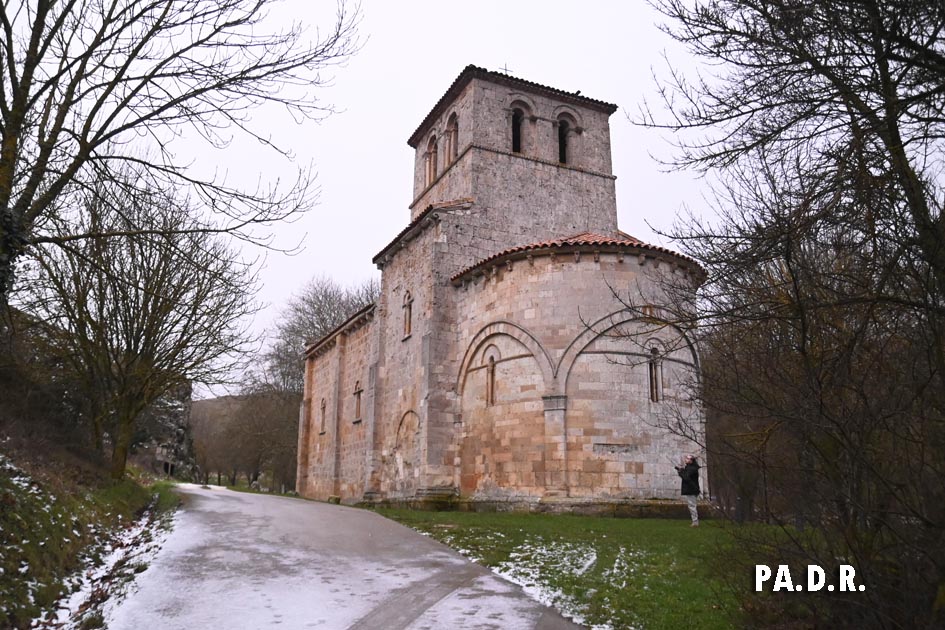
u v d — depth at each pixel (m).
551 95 30.61
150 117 11.01
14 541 9.86
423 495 24.23
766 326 7.98
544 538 14.75
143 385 21.61
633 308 10.62
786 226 7.18
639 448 21.33
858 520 6.52
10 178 9.96
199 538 14.22
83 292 20.00
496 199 28.23
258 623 8.65
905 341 6.59
